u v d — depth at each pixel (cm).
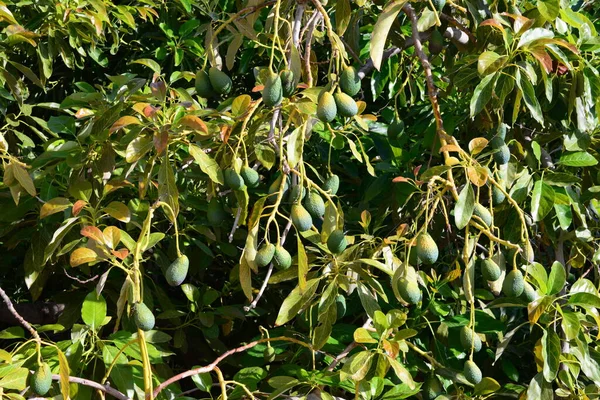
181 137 225
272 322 336
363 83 378
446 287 280
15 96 338
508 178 250
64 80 441
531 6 278
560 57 240
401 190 295
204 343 346
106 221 313
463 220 215
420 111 349
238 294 354
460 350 271
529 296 228
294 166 208
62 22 362
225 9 387
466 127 309
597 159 282
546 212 257
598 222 297
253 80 399
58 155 267
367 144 335
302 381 235
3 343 355
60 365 204
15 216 285
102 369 247
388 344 218
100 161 262
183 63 399
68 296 320
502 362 287
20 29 320
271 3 237
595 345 277
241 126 226
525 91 241
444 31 284
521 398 250
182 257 212
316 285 237
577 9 334
